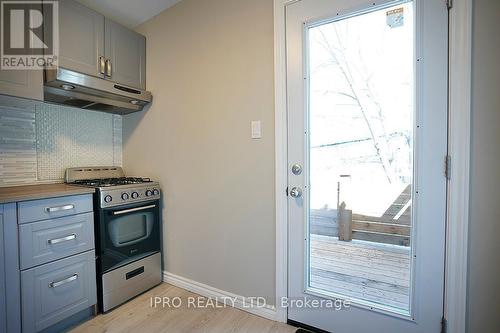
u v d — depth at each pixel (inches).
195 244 77.4
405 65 49.6
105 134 91.9
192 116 76.2
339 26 55.5
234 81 68.1
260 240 65.9
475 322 44.6
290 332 59.8
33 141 74.9
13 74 56.0
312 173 60.0
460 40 43.6
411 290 50.0
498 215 42.5
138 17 84.0
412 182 49.3
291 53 59.5
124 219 71.9
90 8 71.1
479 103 43.1
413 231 49.3
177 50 78.6
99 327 61.6
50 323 57.3
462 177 44.3
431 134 46.9
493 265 43.0
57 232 58.7
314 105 59.0
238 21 66.9
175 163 80.6
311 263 61.0
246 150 66.9
